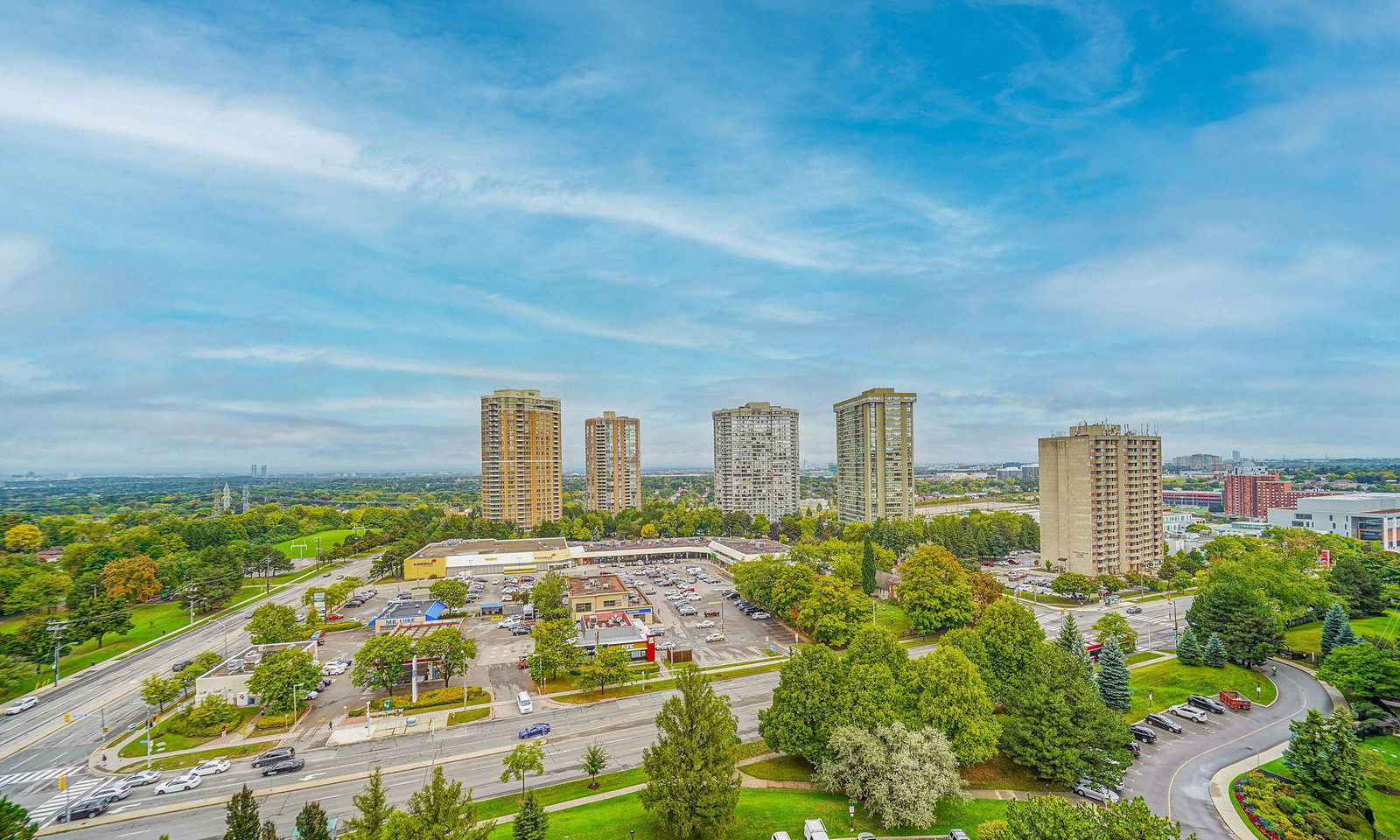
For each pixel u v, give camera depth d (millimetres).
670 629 143250
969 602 133375
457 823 47500
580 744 86625
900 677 81562
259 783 76688
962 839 61156
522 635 140375
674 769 60969
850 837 63000
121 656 126875
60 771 80188
